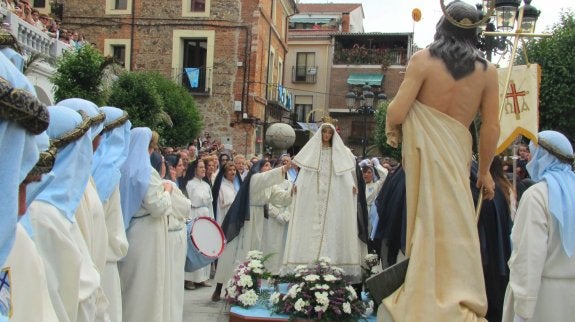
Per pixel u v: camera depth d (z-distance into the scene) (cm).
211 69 2481
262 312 630
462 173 328
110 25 2494
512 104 532
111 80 1340
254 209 795
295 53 4038
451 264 323
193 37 2477
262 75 2642
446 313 314
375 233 548
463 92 329
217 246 657
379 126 2500
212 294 815
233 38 2473
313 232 681
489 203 496
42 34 1268
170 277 535
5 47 200
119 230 419
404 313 320
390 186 526
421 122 330
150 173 489
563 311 384
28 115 144
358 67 3950
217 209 919
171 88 1892
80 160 296
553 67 1611
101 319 358
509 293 412
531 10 773
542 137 407
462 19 332
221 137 2488
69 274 278
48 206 276
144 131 500
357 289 684
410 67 335
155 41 2484
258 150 2677
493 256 495
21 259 205
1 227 143
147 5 2477
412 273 323
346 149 696
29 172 171
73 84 1035
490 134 337
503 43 780
